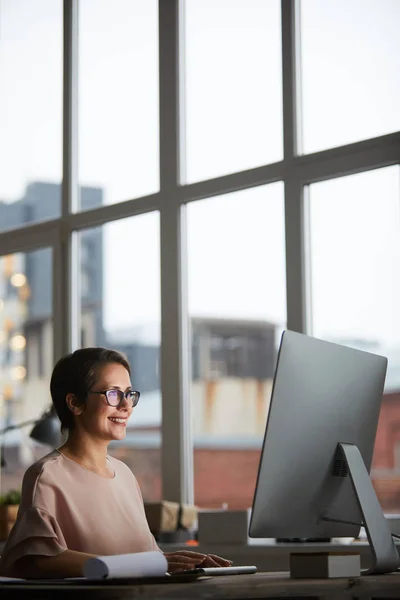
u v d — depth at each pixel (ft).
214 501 14.66
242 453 14.44
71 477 8.51
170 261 15.29
